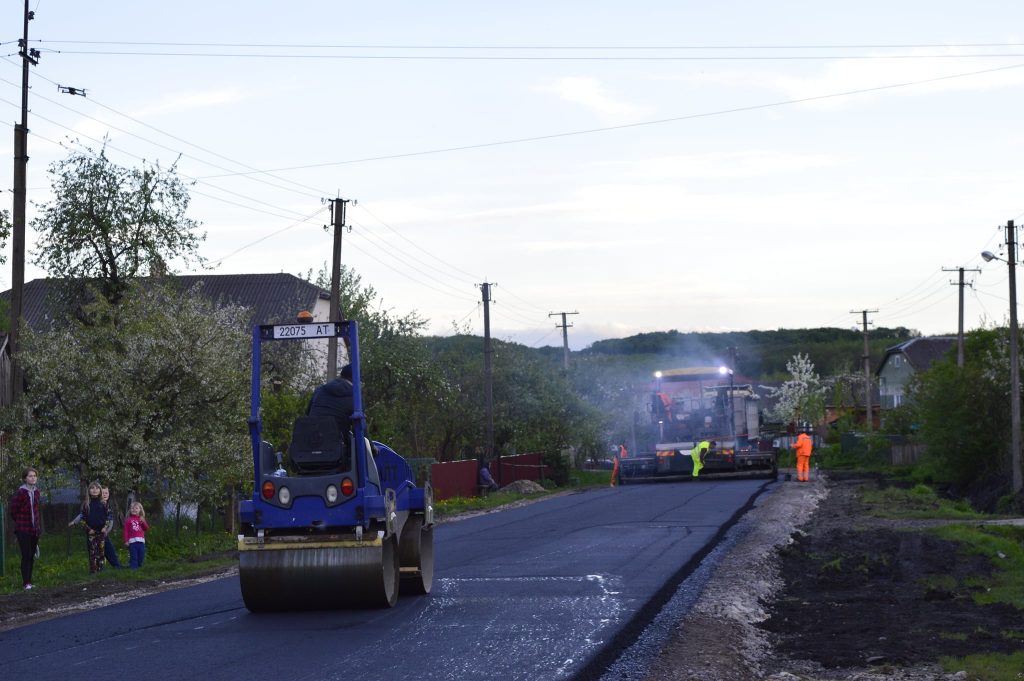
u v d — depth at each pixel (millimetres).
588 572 15148
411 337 44938
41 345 22812
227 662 9531
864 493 33938
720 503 28844
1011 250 38156
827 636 10891
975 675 8961
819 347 151000
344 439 12578
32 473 17156
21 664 9914
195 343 24078
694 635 10414
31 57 22656
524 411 52938
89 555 18609
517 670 8875
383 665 9195
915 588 14453
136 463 23391
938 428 42406
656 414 42156
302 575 12070
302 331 12672
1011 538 22359
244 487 26812
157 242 33062
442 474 41438
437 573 15844
